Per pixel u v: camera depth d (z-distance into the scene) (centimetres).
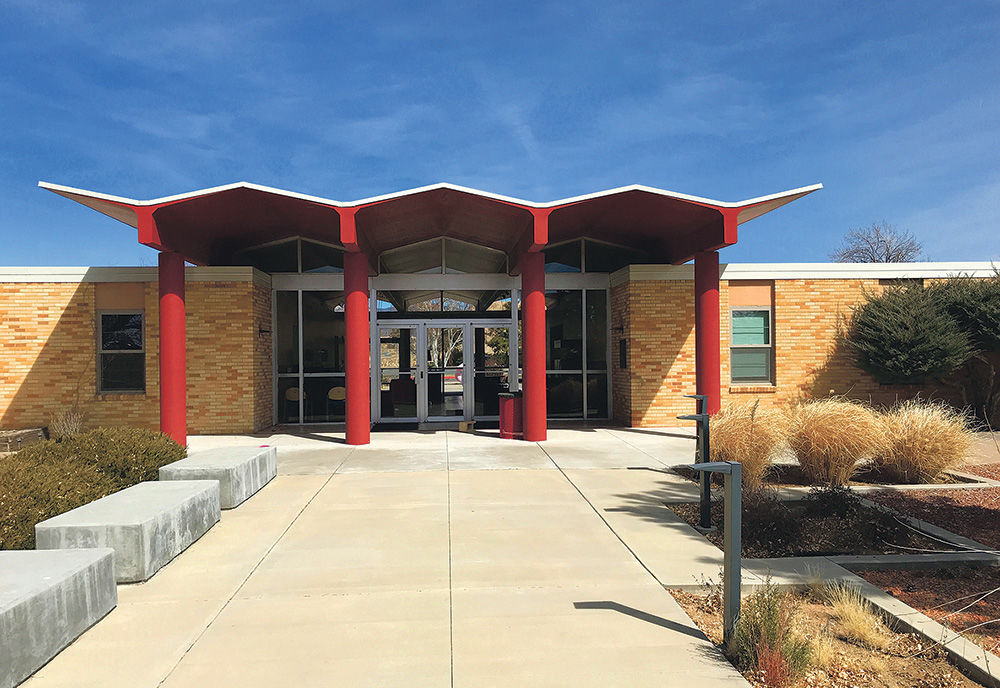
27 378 1535
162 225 1230
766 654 397
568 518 761
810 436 905
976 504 820
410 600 516
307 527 732
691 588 542
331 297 1700
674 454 1204
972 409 1638
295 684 388
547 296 1752
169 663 416
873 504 786
